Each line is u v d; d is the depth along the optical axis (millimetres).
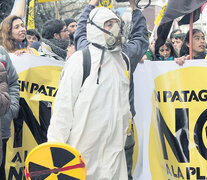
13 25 4254
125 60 3389
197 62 3965
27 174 2932
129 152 3691
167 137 4062
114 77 3129
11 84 3879
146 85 4176
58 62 4297
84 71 3055
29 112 4188
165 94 4062
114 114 3076
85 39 3779
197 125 3967
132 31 3746
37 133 4207
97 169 3053
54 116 3014
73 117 3035
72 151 2895
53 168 2916
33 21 6059
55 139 2990
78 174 2916
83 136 3021
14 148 4121
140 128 4383
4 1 11742
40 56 4242
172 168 4055
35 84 4230
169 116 4035
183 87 4000
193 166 3971
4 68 3432
